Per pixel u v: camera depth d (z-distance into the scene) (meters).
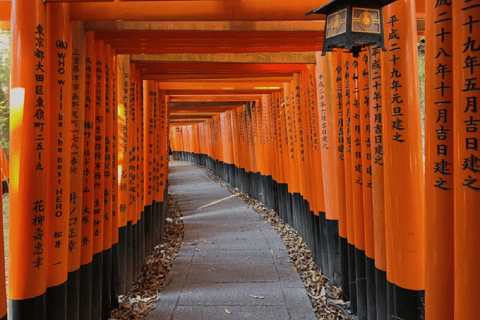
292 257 6.85
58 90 3.18
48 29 3.14
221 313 4.67
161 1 3.39
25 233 2.91
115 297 4.84
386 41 3.17
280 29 4.04
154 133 7.69
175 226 9.58
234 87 8.62
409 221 3.10
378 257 3.65
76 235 3.59
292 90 7.62
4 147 7.39
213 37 4.24
